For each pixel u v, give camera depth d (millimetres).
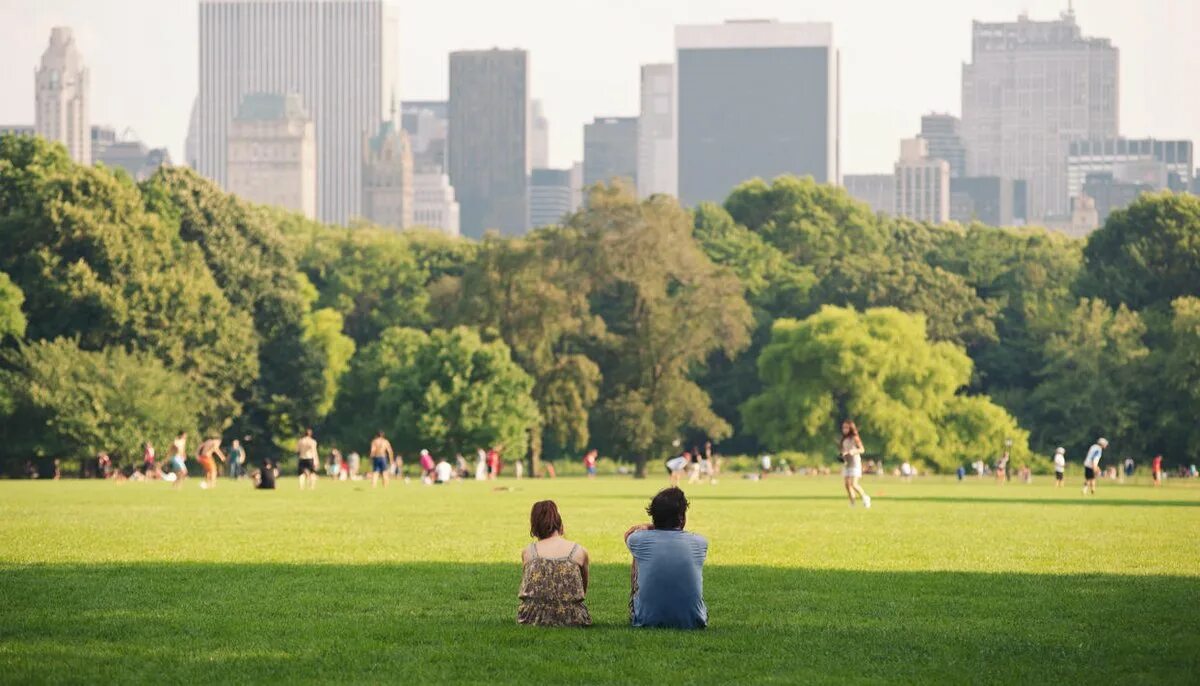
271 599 24391
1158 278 176250
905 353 148125
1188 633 21359
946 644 20250
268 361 145375
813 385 147750
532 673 17828
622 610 23609
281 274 152625
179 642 19938
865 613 23344
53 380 117312
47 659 18594
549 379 136500
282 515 49188
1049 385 160750
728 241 192750
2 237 131250
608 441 138625
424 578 27641
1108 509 57625
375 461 89312
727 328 141875
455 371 130625
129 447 117750
